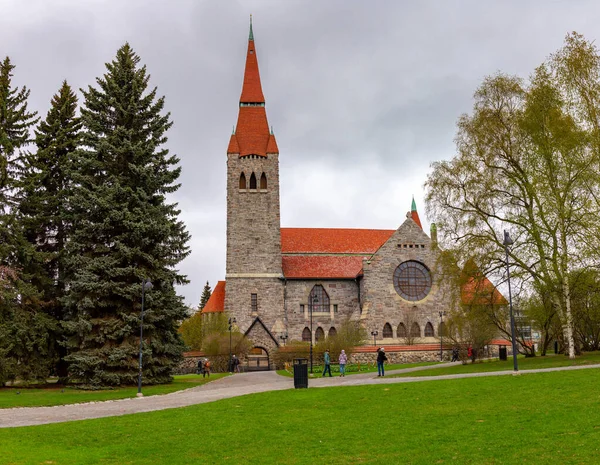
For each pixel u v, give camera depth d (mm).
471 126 42281
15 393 35625
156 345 39750
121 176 40344
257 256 74438
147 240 39469
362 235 86500
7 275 39438
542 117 38969
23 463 14844
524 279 38750
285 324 72938
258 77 81500
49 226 44594
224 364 63875
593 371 27859
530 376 27797
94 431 19406
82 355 38031
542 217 37625
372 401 23812
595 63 38844
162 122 43406
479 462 13695
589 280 37000
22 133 44656
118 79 43094
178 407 25312
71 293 39031
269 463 14844
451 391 24953
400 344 68500
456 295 42844
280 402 24984
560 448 14281
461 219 41469
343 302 76062
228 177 76438
